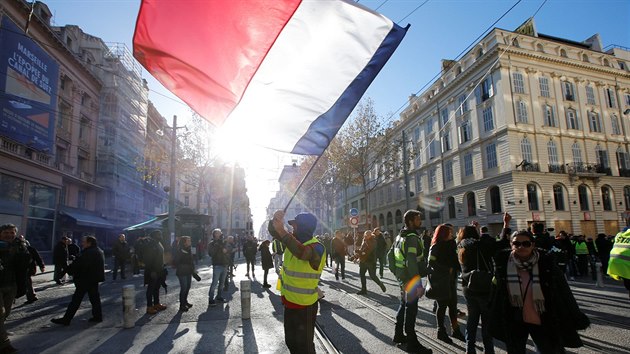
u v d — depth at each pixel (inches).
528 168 1179.3
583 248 568.7
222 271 365.7
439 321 219.6
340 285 487.2
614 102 1390.3
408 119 1809.8
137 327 274.7
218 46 145.1
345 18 156.9
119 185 1371.8
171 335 250.4
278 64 153.4
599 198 1269.7
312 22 151.9
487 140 1270.9
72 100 1138.7
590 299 357.1
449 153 1477.6
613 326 247.6
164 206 2110.0
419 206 1708.9
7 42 804.6
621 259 224.7
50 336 253.3
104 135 1316.4
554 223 1178.0
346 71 159.5
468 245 186.5
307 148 163.5
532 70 1259.8
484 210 1272.1
